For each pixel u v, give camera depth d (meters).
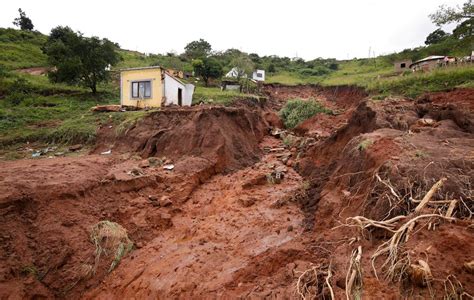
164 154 13.80
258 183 11.85
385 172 6.36
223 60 52.94
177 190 10.84
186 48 58.78
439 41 49.72
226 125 15.39
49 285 6.70
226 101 23.28
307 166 12.88
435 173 5.76
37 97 23.34
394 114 11.53
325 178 10.26
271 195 10.68
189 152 13.58
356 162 8.38
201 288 5.89
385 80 25.39
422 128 9.63
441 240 4.09
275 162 14.73
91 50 24.91
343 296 4.02
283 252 6.26
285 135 19.61
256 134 18.70
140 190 10.29
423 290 3.54
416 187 5.55
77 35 24.84
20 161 12.27
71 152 14.88
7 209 7.26
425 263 3.65
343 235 6.18
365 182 7.11
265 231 8.16
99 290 6.79
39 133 16.67
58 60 24.83
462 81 17.05
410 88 19.03
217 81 36.94
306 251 6.16
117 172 10.82
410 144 7.45
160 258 7.41
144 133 15.03
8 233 6.96
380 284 3.88
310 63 61.44
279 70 55.12
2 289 6.14
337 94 35.25
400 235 4.48
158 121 15.66
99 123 17.11
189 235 8.48
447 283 3.46
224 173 13.15
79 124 17.30
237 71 38.50
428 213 4.77
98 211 8.70
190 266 6.80
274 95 37.38
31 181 8.60
